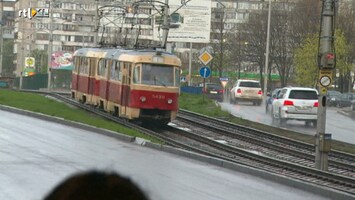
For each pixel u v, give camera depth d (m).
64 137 39.12
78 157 29.73
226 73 159.12
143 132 46.66
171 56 53.50
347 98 109.19
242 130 55.59
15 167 25.47
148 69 52.56
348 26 123.81
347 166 36.53
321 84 31.83
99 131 43.75
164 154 34.50
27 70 170.62
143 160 30.77
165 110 52.69
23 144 33.91
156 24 102.19
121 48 61.12
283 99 61.47
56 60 154.75
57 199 3.72
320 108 32.00
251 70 160.62
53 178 22.77
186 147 39.03
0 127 42.97
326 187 25.56
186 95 91.62
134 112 52.25
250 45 135.25
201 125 58.16
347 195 23.28
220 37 156.12
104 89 61.44
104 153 32.28
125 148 35.66
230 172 29.36
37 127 44.75
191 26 96.31
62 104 70.75
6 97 73.69
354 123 71.06
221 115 68.44
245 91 91.75
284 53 129.38
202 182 25.25
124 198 3.76
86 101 69.31
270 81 137.12
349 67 120.62
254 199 22.08
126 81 54.12
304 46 116.06
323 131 32.12
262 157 36.81
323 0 31.53
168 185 23.28
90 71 68.19
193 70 168.75
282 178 26.91
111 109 58.72
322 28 31.67
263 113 77.44
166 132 51.69
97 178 3.85
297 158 39.97
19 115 55.28
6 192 19.75
